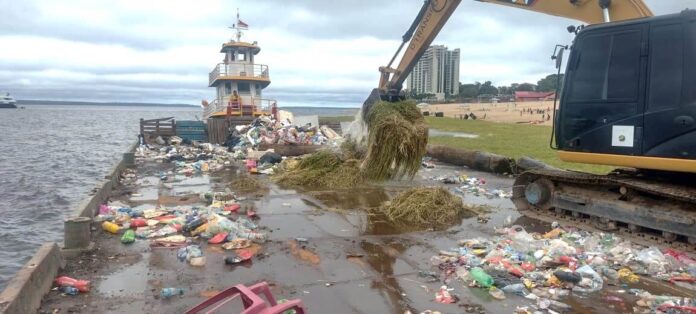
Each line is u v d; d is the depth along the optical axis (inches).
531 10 386.9
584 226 328.8
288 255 271.0
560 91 332.2
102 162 1140.5
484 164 606.5
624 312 202.1
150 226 317.4
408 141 434.3
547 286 227.6
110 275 235.9
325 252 277.0
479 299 214.7
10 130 2529.5
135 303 205.9
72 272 238.1
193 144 896.9
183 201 406.6
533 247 280.4
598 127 306.5
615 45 300.5
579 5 363.3
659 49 282.4
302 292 220.8
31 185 817.5
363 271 248.1
